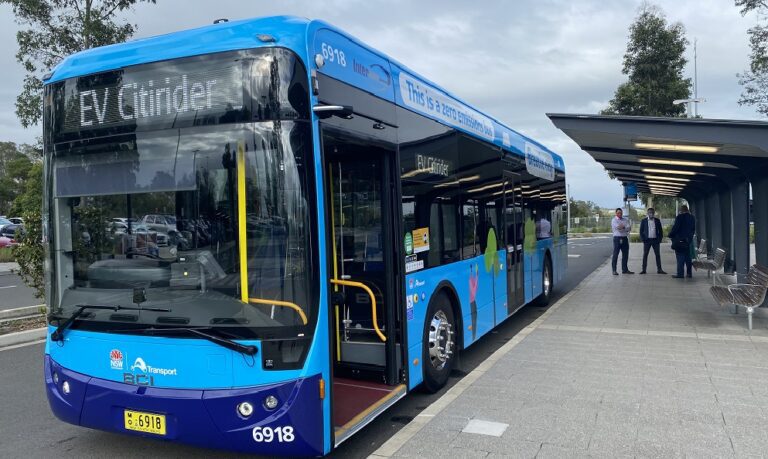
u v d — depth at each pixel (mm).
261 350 3520
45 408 5688
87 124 4043
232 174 3635
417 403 5633
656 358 6746
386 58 5016
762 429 4547
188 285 3695
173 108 3789
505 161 8594
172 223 3768
